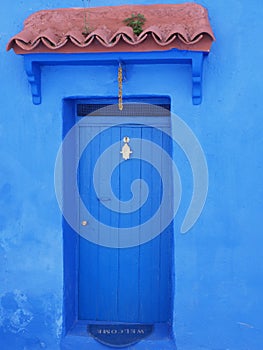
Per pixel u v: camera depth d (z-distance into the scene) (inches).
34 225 178.2
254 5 165.3
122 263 191.0
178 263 172.9
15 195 178.7
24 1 174.4
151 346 176.7
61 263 177.6
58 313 178.5
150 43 152.7
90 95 173.2
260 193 168.7
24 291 180.1
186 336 174.1
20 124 176.7
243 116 167.5
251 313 171.3
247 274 170.7
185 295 173.3
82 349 178.9
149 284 190.5
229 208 170.1
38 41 154.4
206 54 163.0
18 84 175.9
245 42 166.1
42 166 176.7
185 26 158.7
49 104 174.9
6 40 175.5
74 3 172.6
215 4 166.7
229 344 172.7
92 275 192.2
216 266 171.5
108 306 192.4
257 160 168.1
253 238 169.9
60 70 173.2
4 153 178.2
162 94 169.2
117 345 177.0
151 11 164.4
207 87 167.6
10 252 180.1
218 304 172.4
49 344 179.6
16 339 181.6
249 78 166.6
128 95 170.6
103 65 170.9
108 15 165.5
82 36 157.9
